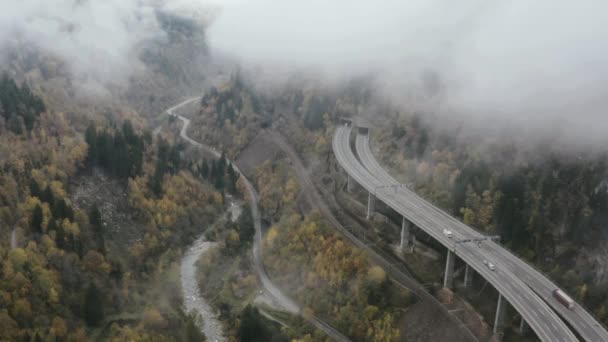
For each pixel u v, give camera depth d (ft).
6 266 452.76
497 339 422.41
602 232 476.95
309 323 505.66
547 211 513.45
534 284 432.66
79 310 481.87
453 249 471.21
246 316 495.82
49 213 540.93
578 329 377.91
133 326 493.77
